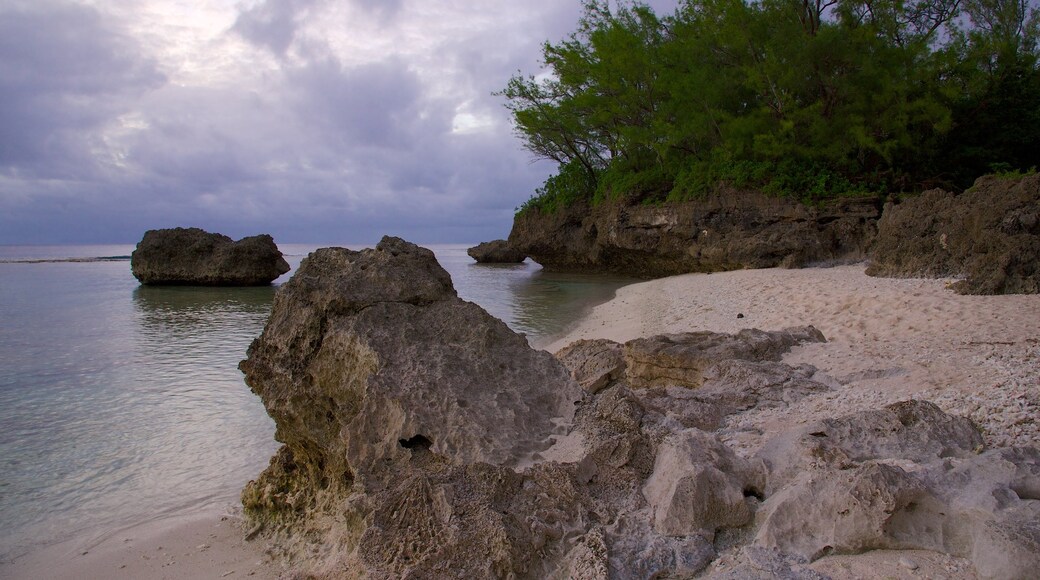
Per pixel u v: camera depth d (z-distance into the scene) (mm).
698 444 4805
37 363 14688
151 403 11000
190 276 36094
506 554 3758
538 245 42062
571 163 43000
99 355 15742
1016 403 6148
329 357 5605
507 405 5328
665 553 3902
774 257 27344
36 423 9906
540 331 17844
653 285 27547
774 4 29516
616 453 4844
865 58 26969
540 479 4488
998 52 28891
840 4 29281
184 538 6008
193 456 8484
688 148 34062
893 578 3482
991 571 3344
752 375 7926
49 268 56188
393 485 4605
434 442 4918
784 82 27859
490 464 4520
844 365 8648
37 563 5715
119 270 53375
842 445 5031
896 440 5086
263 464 8195
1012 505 3770
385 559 3871
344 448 5293
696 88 31078
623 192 34844
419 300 6105
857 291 16766
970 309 12656
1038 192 15797
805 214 26781
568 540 4074
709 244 29766
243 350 16469
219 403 10984
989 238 15797
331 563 4398
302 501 5906
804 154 28312
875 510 3748
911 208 19516
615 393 5672
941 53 27938
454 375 5410
